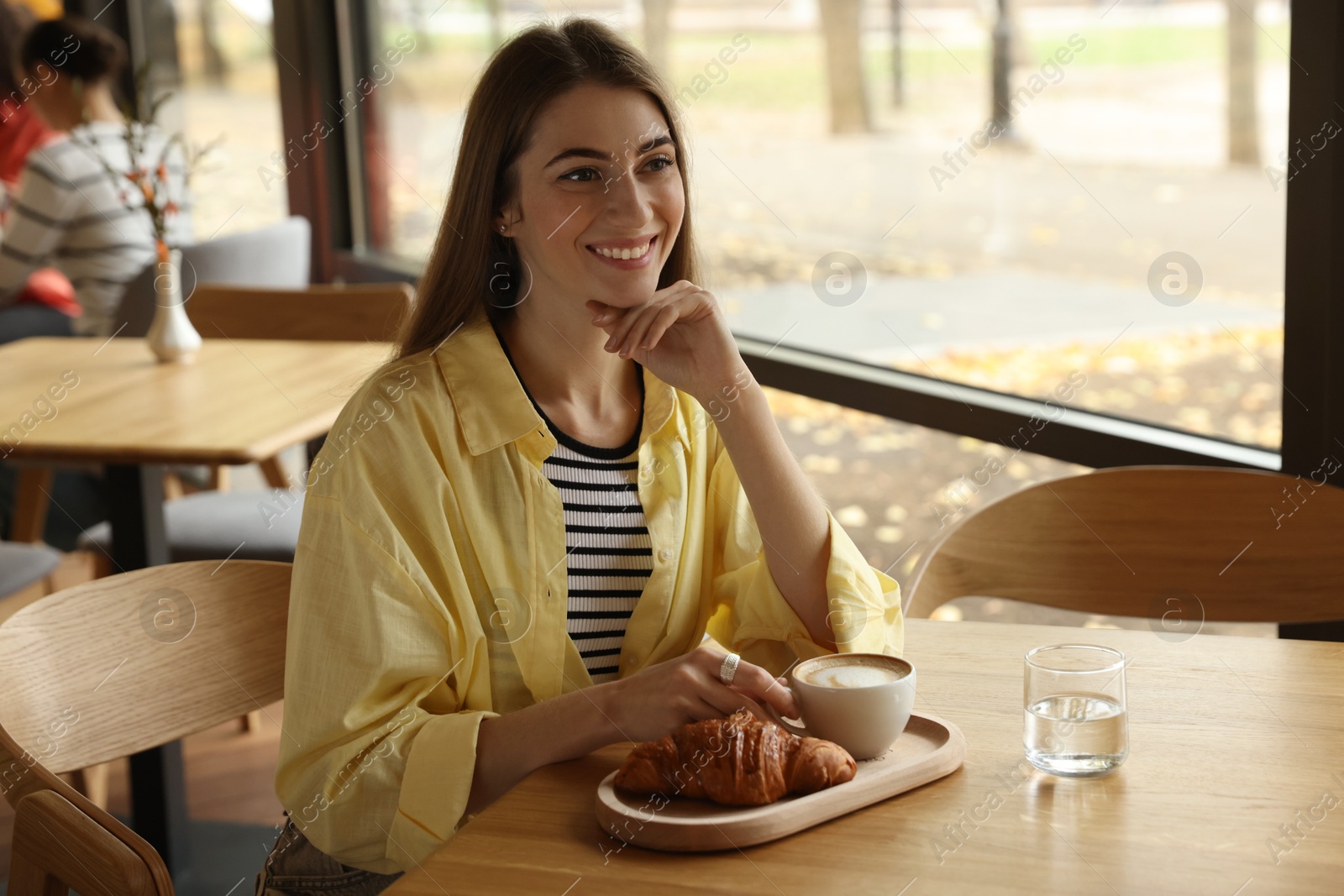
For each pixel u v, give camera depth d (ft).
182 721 4.07
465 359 4.03
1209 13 5.88
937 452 7.89
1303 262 5.26
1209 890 2.65
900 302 7.88
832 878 2.73
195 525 7.91
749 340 9.07
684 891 2.69
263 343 9.05
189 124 14.20
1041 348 7.02
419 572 3.68
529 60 4.02
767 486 4.15
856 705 3.17
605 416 4.31
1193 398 6.21
